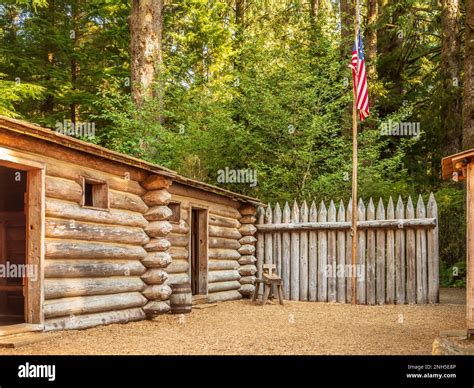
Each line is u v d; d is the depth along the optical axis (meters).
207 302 15.57
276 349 9.03
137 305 12.23
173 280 13.95
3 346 8.67
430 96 28.64
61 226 10.17
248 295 17.77
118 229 11.84
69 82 26.47
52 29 25.69
